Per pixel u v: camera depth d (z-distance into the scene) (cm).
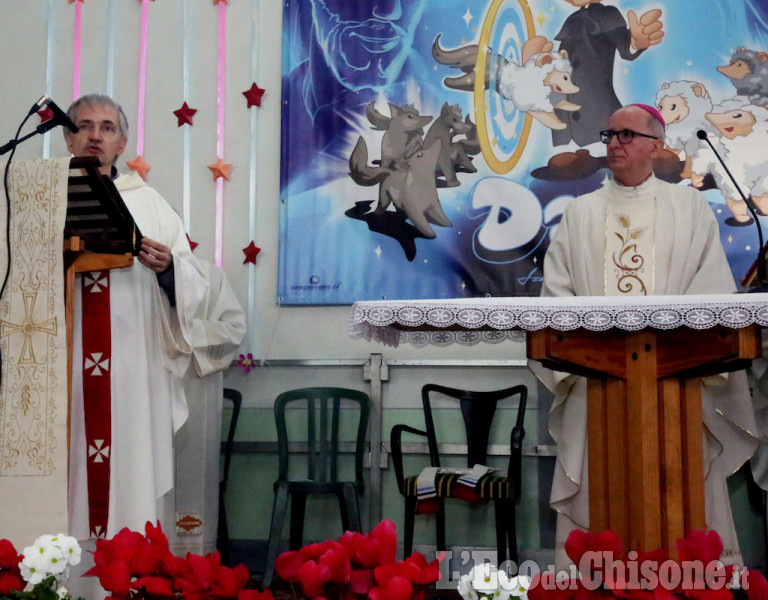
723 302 245
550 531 450
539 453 450
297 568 165
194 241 494
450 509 457
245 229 493
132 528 313
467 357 469
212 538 409
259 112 502
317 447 466
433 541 454
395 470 423
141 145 504
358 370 474
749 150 460
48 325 288
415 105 487
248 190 496
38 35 517
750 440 370
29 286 290
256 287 489
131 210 365
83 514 309
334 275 480
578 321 252
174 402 350
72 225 316
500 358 467
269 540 404
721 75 466
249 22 509
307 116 494
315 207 486
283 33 501
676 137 464
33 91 513
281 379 477
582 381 372
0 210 293
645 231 394
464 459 457
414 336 301
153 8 514
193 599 167
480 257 471
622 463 267
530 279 467
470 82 484
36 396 286
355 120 490
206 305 396
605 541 170
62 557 185
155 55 511
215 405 418
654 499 254
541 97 477
